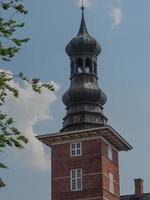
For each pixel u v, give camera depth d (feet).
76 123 296.51
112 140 299.99
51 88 99.91
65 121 302.86
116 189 298.35
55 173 293.02
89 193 281.33
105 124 299.79
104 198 279.28
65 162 293.02
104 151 291.99
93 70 314.35
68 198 284.82
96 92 305.32
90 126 294.25
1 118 101.09
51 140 297.74
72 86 307.58
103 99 309.01
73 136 293.43
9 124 101.24
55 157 296.51
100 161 286.25
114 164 303.07
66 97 307.99
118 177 305.12
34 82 98.94
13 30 97.86
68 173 290.15
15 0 96.73
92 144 290.76
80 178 287.07
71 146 295.28
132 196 345.51
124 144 306.76
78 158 291.17
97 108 303.48
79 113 299.17
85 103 302.25
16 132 101.40
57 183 290.56
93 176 284.41
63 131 298.76
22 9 97.50
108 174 291.58
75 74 311.47
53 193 289.12
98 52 321.93
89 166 287.48
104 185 282.97
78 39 316.60
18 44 98.02
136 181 347.36
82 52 315.58
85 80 308.40
